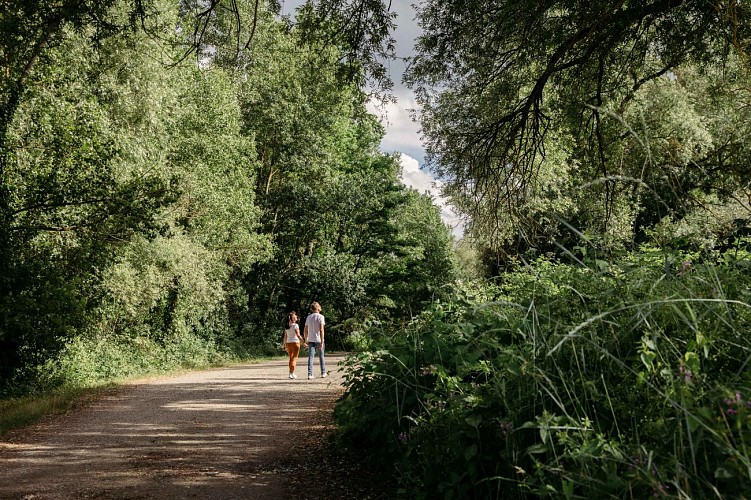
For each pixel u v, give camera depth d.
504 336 4.53
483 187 13.62
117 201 13.05
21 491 5.21
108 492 5.11
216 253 27.91
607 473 2.54
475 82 13.48
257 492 5.02
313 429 7.81
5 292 12.28
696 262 3.86
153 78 18.89
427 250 46.59
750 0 9.75
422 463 4.09
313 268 39.69
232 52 12.85
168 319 23.89
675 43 10.59
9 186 12.68
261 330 35.50
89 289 13.84
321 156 37.12
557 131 14.48
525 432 3.35
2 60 12.64
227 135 27.41
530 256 7.60
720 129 16.28
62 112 13.31
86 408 10.34
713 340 2.90
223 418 8.95
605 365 3.27
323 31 11.38
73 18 10.30
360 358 5.52
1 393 12.45
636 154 13.00
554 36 10.62
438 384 4.43
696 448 2.38
